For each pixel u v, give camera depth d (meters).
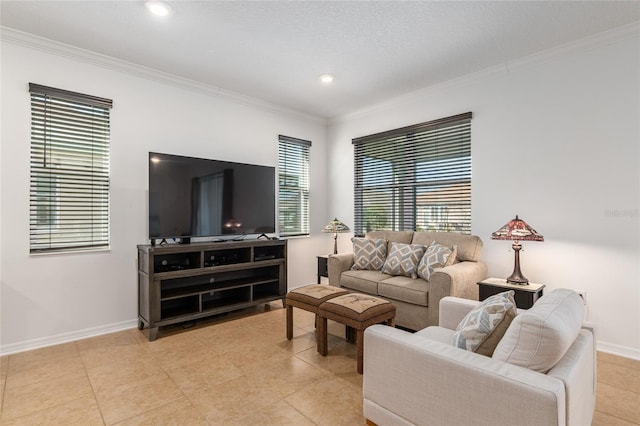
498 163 3.33
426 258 3.22
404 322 3.07
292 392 2.09
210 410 1.91
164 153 3.50
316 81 3.69
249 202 3.92
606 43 2.70
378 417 1.63
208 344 2.86
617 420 1.80
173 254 3.43
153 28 2.64
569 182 2.90
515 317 1.50
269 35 2.74
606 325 2.72
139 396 2.05
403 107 4.18
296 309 3.93
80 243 3.04
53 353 2.68
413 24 2.57
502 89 3.30
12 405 1.95
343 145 4.95
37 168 2.83
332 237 5.10
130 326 3.27
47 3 2.32
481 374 1.25
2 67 2.67
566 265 2.91
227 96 4.00
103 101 3.11
